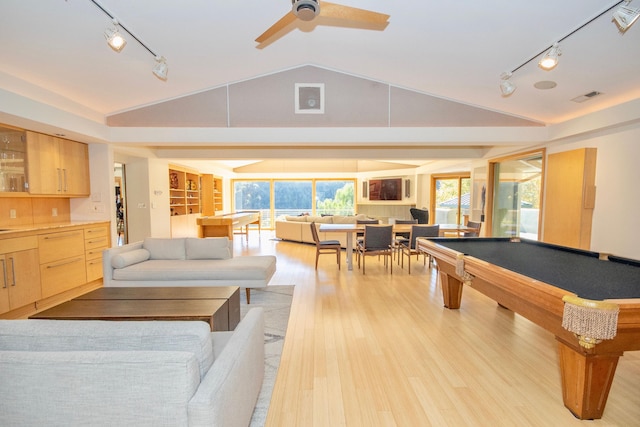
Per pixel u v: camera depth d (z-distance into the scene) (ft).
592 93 10.62
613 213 11.43
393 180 32.78
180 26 8.87
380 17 6.56
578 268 7.25
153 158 19.21
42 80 10.22
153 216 19.36
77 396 3.40
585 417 5.52
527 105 12.63
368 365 7.34
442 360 7.54
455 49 9.71
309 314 10.48
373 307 11.14
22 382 3.41
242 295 12.48
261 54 11.32
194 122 13.64
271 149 19.22
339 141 13.66
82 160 14.12
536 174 16.44
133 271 10.93
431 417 5.62
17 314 10.34
